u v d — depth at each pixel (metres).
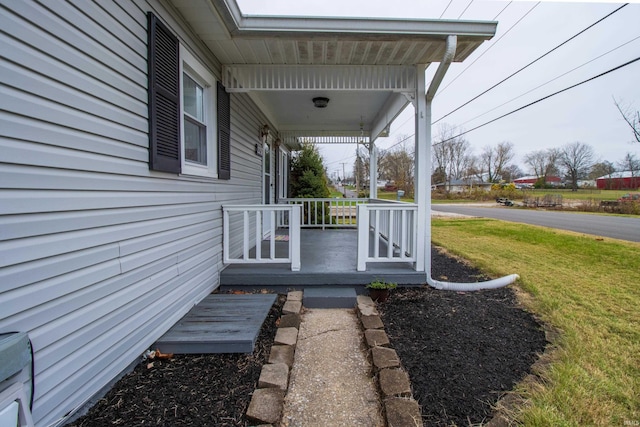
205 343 2.32
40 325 1.41
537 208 22.91
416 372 2.12
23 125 1.33
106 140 1.83
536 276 4.44
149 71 2.24
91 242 1.72
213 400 1.80
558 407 1.75
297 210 3.71
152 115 2.26
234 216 4.21
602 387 1.95
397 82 3.96
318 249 5.14
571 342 2.51
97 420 1.62
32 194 1.37
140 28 2.16
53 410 1.48
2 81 1.24
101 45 1.79
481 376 2.07
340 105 5.96
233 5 2.75
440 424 1.63
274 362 2.13
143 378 2.01
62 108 1.52
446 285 3.79
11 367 1.19
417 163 3.87
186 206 2.86
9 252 1.28
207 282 3.36
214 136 3.54
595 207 19.70
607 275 4.54
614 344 2.52
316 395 1.96
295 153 11.40
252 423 1.61
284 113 6.64
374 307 3.17
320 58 3.66
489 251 6.43
